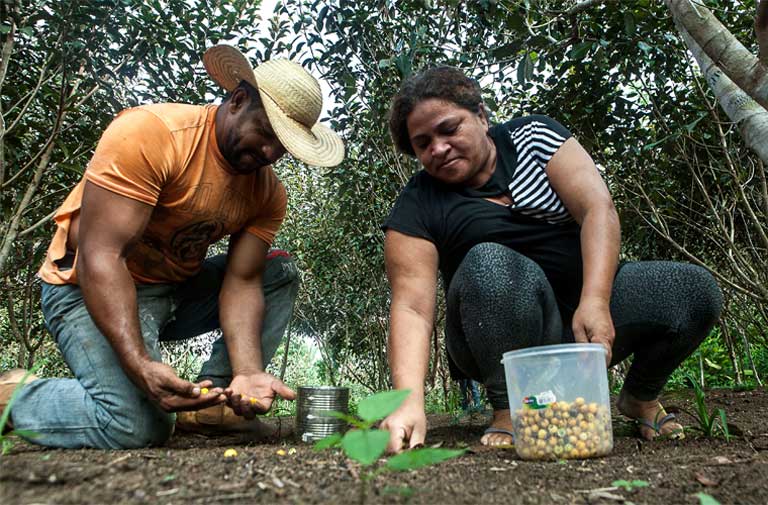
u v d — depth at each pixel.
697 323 1.98
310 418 2.31
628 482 1.23
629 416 2.15
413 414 1.74
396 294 2.01
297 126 2.09
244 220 2.28
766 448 1.73
